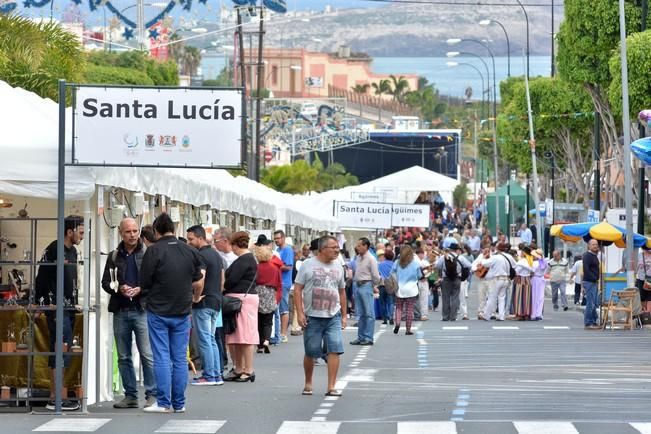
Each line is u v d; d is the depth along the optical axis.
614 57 88.88
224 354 44.31
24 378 32.91
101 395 35.38
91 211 34.47
